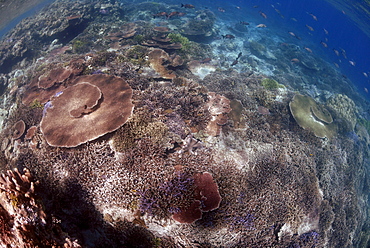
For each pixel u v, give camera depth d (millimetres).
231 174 1958
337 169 3297
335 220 2736
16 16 10797
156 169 1737
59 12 5719
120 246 1808
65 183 1794
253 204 1896
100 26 5391
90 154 1809
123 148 1804
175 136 1954
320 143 3199
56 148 1884
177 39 4410
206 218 1693
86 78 2336
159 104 2221
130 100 2059
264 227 1912
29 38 5145
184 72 3393
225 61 5496
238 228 1790
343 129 4004
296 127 3205
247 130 2580
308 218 2262
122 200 1713
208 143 2162
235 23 9562
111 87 2158
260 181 2104
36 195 1492
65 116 1940
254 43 7332
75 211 1811
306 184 2404
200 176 1779
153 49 3268
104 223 1792
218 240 1758
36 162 1930
